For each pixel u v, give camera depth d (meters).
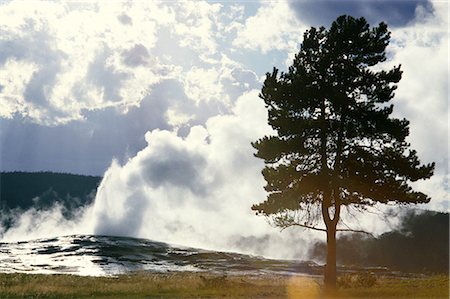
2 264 86.19
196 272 79.19
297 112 35.81
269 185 35.00
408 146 34.62
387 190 33.50
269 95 35.69
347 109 34.34
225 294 30.86
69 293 31.83
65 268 82.94
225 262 102.50
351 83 35.00
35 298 29.34
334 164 34.06
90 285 37.56
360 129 34.12
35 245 123.06
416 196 33.84
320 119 33.94
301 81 34.44
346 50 35.28
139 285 37.25
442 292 28.41
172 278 48.31
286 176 34.38
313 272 87.12
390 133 34.09
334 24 35.44
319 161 34.78
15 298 29.08
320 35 35.91
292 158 35.38
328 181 33.38
